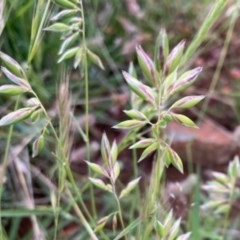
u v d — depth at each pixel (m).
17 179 0.18
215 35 0.23
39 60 0.20
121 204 0.19
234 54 0.24
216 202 0.16
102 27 0.23
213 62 0.24
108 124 0.22
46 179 0.18
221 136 0.22
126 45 0.22
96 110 0.22
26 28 0.20
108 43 0.23
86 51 0.13
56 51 0.21
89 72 0.22
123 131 0.22
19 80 0.11
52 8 0.14
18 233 0.19
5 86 0.11
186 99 0.10
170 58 0.10
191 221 0.17
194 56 0.21
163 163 0.11
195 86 0.24
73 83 0.21
